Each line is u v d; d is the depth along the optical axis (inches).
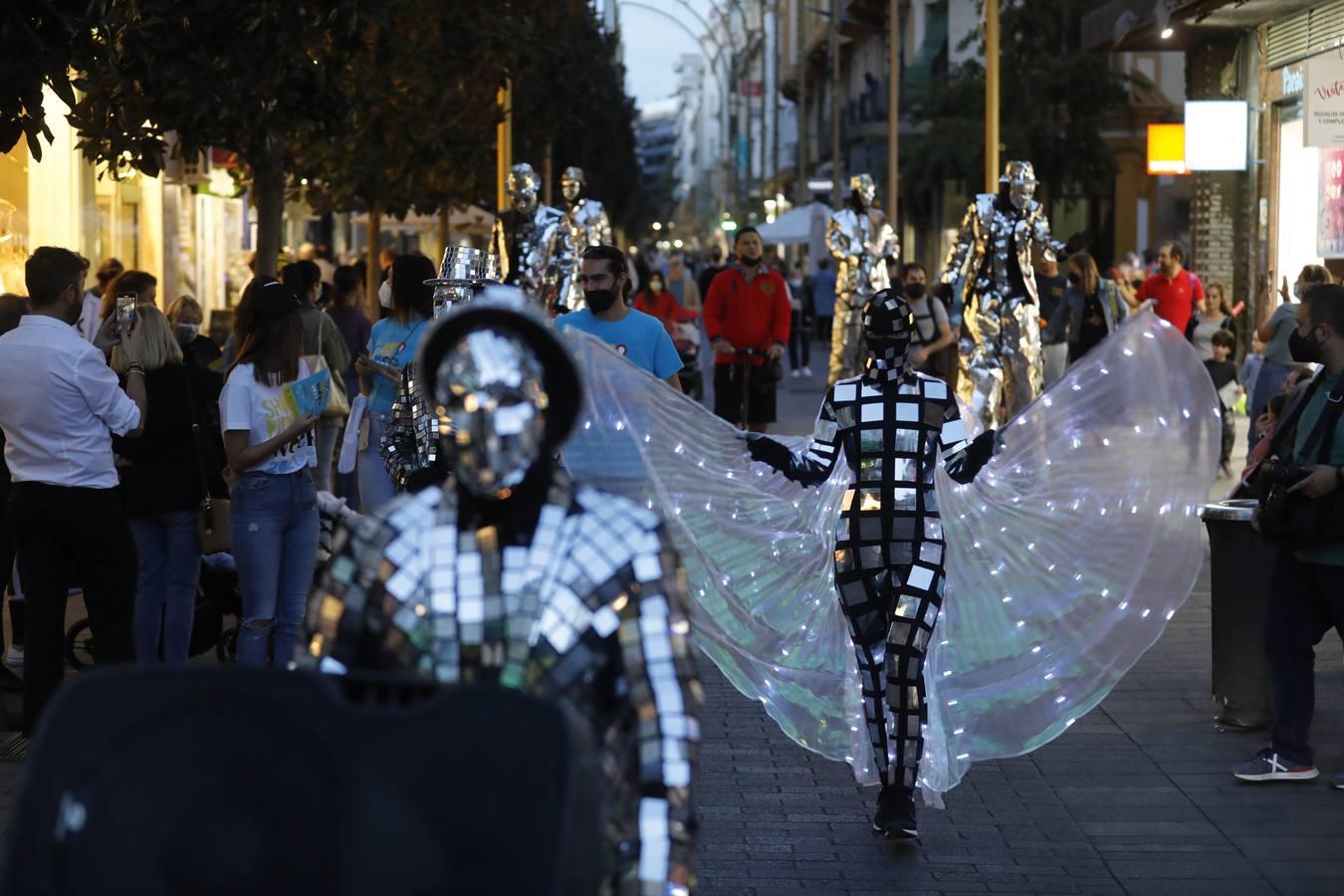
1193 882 510.9
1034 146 3206.2
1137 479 605.0
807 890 502.9
